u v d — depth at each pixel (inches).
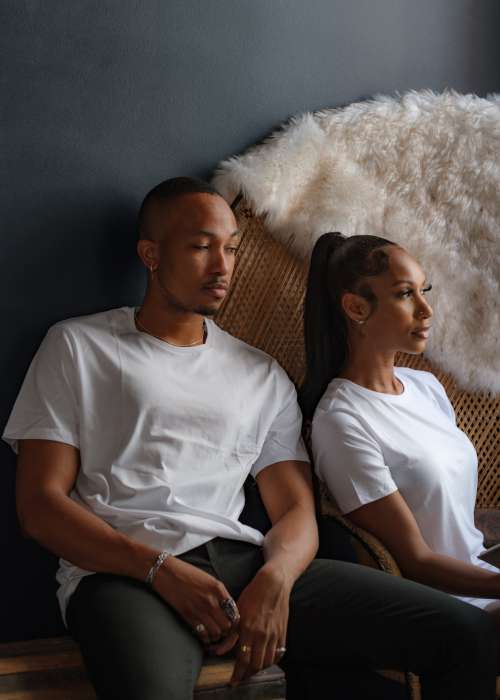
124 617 62.9
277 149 88.0
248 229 87.7
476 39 100.8
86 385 72.3
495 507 98.5
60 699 63.6
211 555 69.6
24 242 80.1
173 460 72.1
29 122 79.7
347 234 89.9
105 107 82.7
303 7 91.3
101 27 82.0
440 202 94.0
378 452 77.2
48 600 82.5
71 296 82.1
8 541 80.7
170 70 85.3
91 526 66.8
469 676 66.4
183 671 61.0
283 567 68.2
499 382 96.5
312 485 79.0
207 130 87.4
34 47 79.6
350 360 82.5
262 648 64.7
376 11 95.0
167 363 75.0
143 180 84.7
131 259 84.5
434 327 93.8
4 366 79.8
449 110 95.0
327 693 83.8
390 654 68.5
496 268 95.5
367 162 92.0
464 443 82.6
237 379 77.0
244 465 75.7
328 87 93.4
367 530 75.9
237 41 88.3
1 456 79.9
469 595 72.1
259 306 88.8
